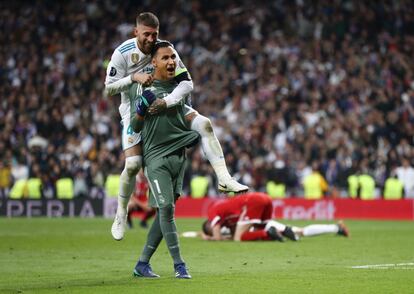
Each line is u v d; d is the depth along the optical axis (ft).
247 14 220.23
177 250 59.36
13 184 186.39
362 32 208.64
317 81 195.62
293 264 71.36
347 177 167.32
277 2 221.05
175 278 59.41
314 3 217.15
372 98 189.06
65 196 176.35
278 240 97.50
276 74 201.36
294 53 206.69
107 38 220.64
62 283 57.67
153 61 59.06
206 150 59.36
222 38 215.51
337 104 188.75
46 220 156.87
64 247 91.81
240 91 199.00
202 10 225.76
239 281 57.52
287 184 171.73
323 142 175.01
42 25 227.40
